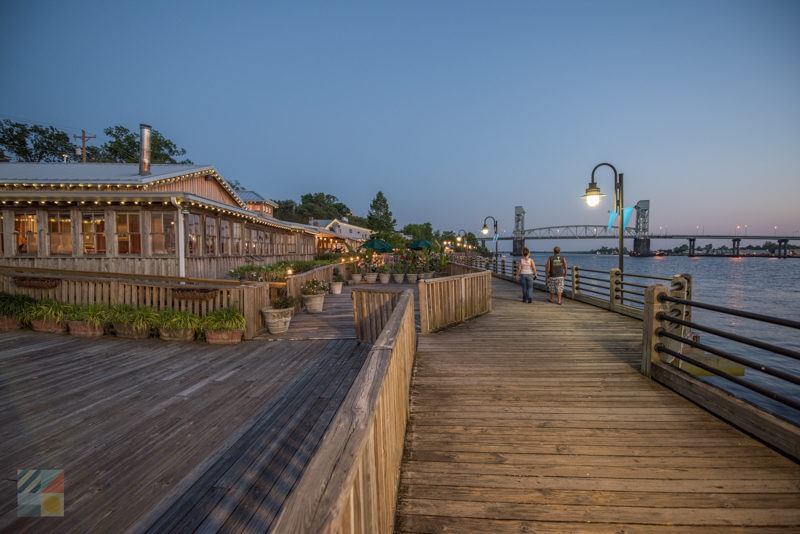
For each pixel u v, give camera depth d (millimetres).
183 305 7848
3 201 10289
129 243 10695
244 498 2764
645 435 3227
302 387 4969
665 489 2490
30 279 8617
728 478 2605
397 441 2623
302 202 89000
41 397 4645
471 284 8875
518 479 2619
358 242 49594
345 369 5684
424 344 6430
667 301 4551
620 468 2736
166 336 7438
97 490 2865
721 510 2287
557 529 2148
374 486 1503
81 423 3967
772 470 2697
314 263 20328
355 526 1180
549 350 6023
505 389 4355
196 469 3129
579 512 2283
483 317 9008
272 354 6473
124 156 35906
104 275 8680
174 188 14844
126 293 8211
